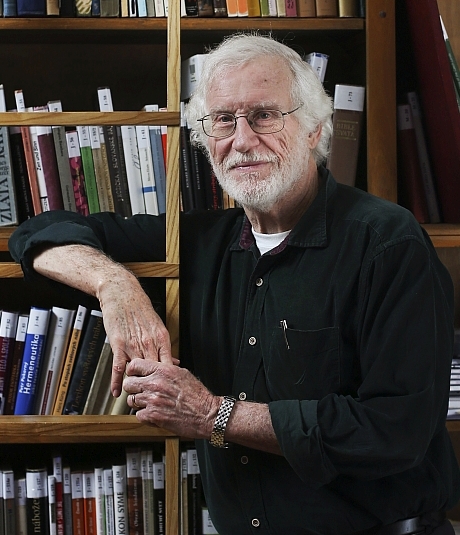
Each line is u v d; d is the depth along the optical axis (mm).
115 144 1768
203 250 1536
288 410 1251
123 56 2002
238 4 1759
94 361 1609
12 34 1837
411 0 1757
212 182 1782
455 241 1766
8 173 1746
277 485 1365
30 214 1775
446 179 1804
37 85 1982
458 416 1829
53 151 1760
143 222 1594
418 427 1238
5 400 1615
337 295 1322
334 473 1238
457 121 1731
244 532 1436
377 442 1221
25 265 1437
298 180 1388
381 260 1279
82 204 1772
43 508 1707
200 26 1751
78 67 1992
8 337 1613
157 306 1626
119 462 1747
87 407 1608
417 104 1830
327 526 1354
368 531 1366
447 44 1812
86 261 1376
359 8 1794
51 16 1711
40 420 1413
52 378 1617
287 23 1773
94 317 1598
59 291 1521
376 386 1248
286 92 1360
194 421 1269
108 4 1723
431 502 1380
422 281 1267
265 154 1343
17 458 1929
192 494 1769
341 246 1344
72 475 1717
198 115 1449
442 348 1300
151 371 1277
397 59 1896
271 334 1368
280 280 1384
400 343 1249
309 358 1331
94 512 1724
